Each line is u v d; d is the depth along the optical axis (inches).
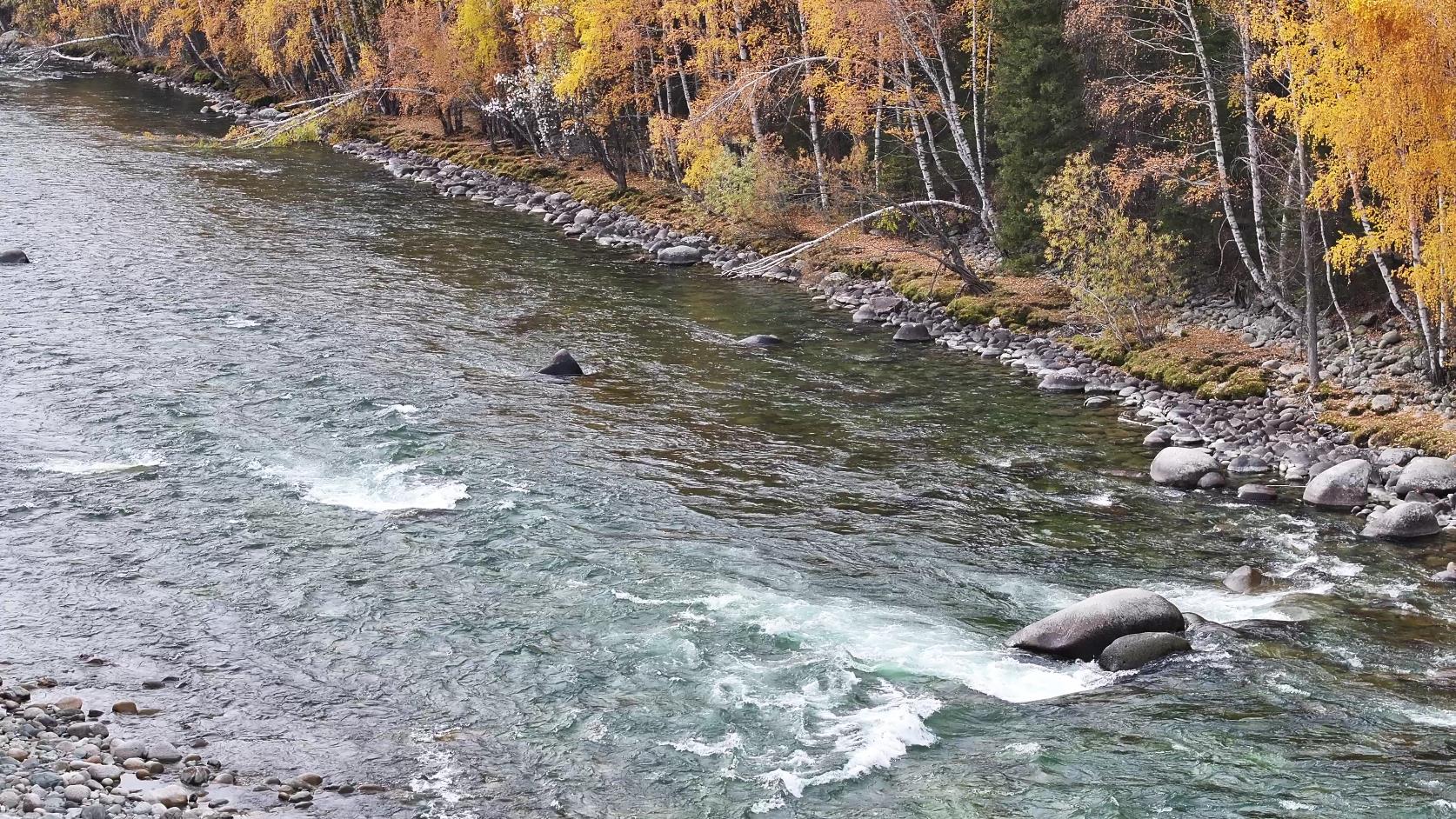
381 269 1674.5
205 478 916.6
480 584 760.3
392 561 789.9
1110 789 549.3
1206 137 1385.3
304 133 2743.6
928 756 581.0
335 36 3528.5
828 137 2090.3
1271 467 1002.1
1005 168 1598.2
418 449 997.2
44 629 682.8
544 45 2427.4
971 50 1774.1
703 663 667.4
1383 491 928.9
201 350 1238.3
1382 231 1042.7
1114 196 1446.9
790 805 541.0
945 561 821.2
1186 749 582.9
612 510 887.7
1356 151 1013.2
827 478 975.0
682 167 2235.5
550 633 699.4
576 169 2433.6
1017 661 678.5
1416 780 553.3
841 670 660.1
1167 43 1435.8
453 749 581.3
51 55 4611.2
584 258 1823.3
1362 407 1069.1
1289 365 1188.5
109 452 960.9
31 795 483.8
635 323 1460.4
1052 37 1513.3
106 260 1610.5
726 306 1566.2
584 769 567.5
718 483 954.7
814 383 1240.2
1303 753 579.2
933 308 1521.9
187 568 768.9
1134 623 687.7
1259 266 1376.7
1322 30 990.4
